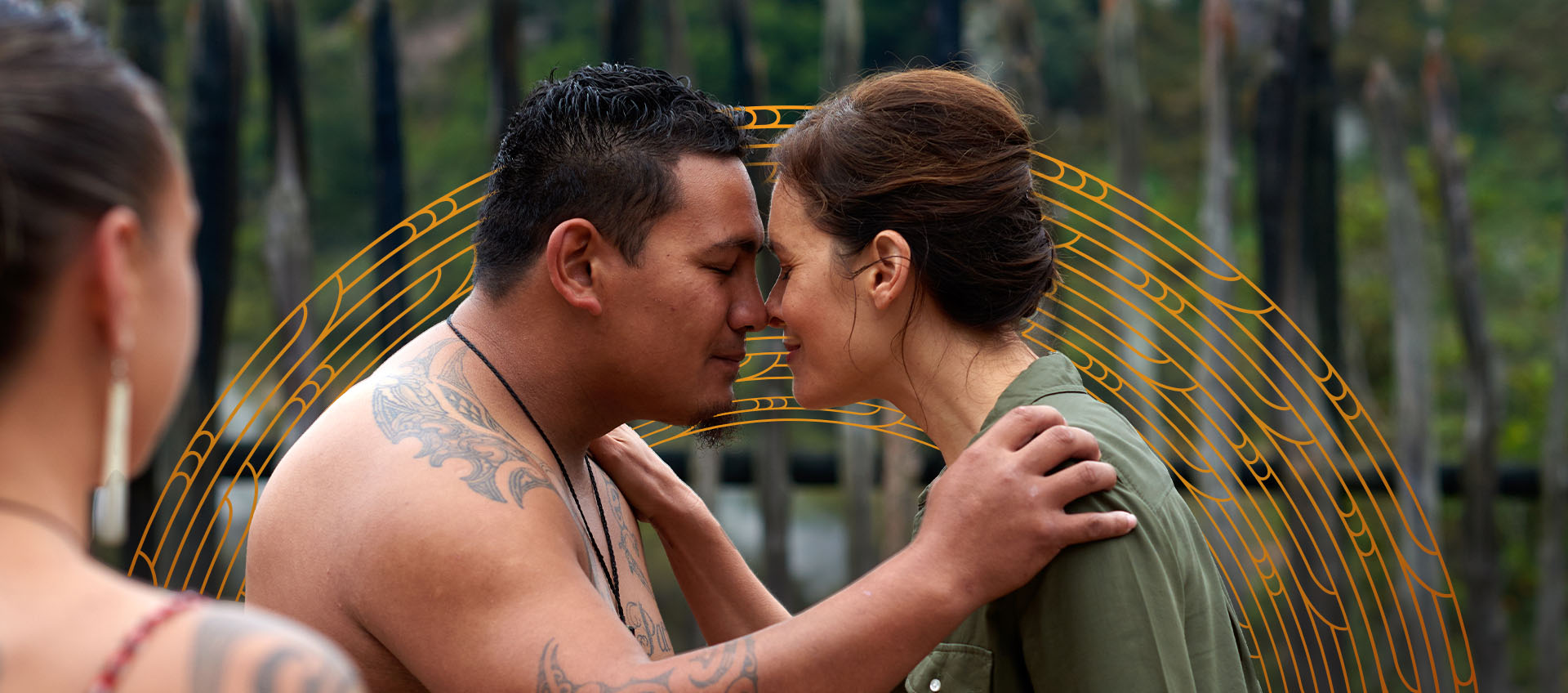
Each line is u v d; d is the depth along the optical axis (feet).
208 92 10.67
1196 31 26.48
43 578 1.99
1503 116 25.34
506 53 10.93
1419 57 26.09
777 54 23.44
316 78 26.89
